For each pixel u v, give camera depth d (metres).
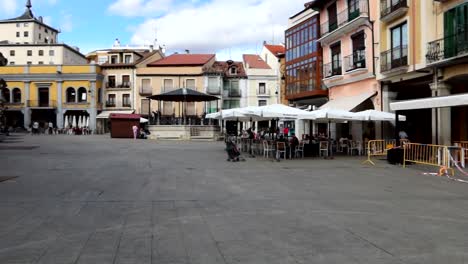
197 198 8.65
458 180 12.02
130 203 8.00
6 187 9.86
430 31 18.38
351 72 24.88
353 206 7.94
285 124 42.69
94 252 4.93
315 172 13.80
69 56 83.94
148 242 5.37
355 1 25.02
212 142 34.72
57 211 7.20
